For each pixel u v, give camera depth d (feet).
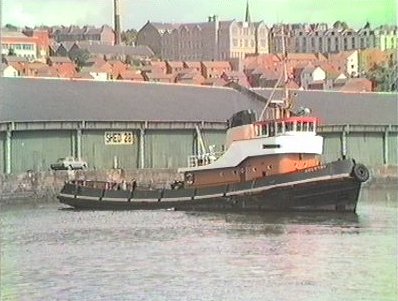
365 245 333.62
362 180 412.16
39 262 312.91
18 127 544.21
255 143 431.84
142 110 579.48
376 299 256.73
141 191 457.68
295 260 308.19
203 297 263.70
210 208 441.27
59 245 347.56
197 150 584.81
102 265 308.19
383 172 584.40
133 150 577.84
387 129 587.27
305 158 428.56
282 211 425.69
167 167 581.12
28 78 574.97
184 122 578.25
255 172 433.48
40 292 271.49
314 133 429.79
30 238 365.20
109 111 573.74
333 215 416.67
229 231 374.22
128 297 265.13
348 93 584.81
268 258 314.55
